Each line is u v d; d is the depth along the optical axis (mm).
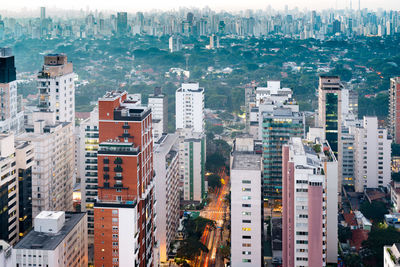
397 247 195125
